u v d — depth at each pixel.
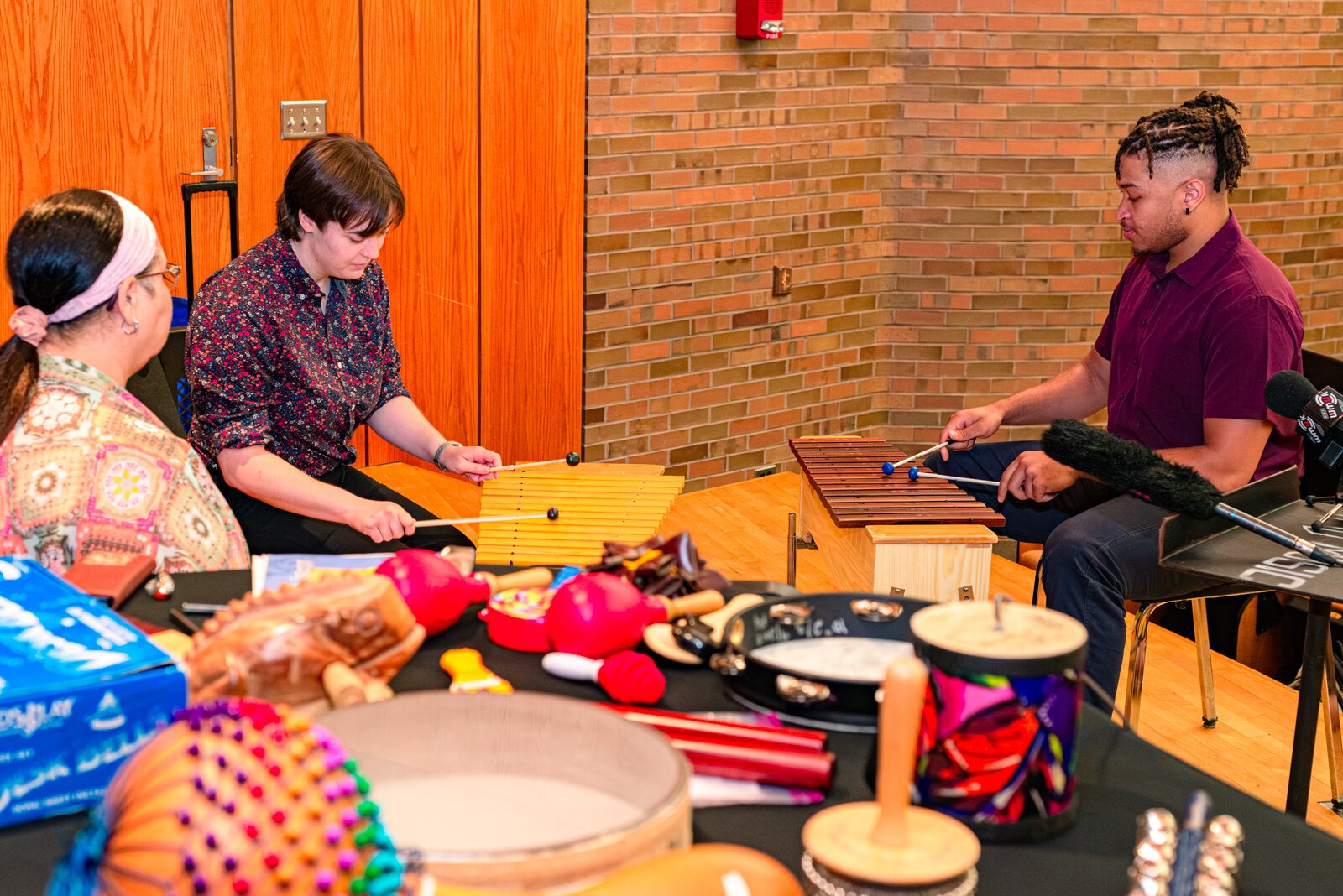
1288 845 0.94
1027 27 4.55
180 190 3.63
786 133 4.51
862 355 4.89
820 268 4.71
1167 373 2.65
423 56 3.91
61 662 1.00
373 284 2.56
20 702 0.93
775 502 4.55
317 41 3.75
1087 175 4.69
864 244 4.77
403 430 2.61
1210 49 4.64
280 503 2.30
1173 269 2.63
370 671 1.06
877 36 4.59
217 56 3.61
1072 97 4.62
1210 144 2.52
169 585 1.35
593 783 0.86
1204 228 2.59
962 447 2.92
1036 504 2.86
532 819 0.82
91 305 1.60
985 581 2.11
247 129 3.70
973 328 4.84
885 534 2.08
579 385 4.40
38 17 3.33
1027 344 4.85
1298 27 4.70
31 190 3.41
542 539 2.01
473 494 4.13
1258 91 4.73
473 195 4.08
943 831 0.82
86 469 1.55
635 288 4.39
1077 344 4.85
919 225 4.77
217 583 1.40
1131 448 1.93
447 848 0.78
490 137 4.05
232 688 1.00
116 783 0.65
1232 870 0.84
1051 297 4.80
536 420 4.36
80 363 1.61
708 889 0.68
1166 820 0.83
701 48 4.29
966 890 0.81
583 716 0.86
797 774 0.96
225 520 1.68
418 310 4.10
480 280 4.16
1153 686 3.09
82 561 1.37
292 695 1.02
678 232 4.42
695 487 4.67
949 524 2.15
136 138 3.53
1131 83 4.62
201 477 1.67
